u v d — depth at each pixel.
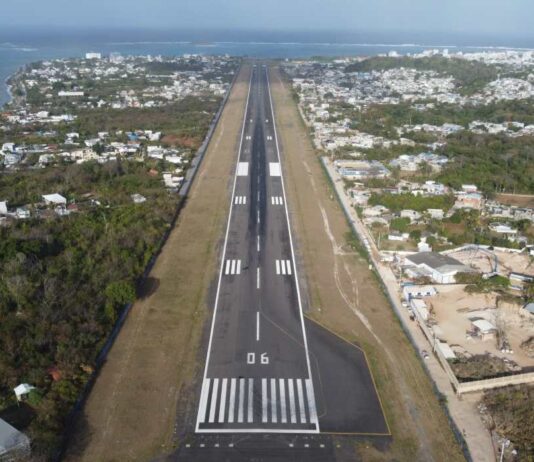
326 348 86.69
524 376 78.81
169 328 91.75
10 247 111.62
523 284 108.75
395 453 66.00
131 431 68.81
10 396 73.56
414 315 96.19
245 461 64.38
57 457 64.56
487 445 67.56
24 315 90.19
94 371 79.94
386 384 78.38
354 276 111.69
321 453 65.75
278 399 74.81
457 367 81.69
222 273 111.94
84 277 105.94
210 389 76.75
